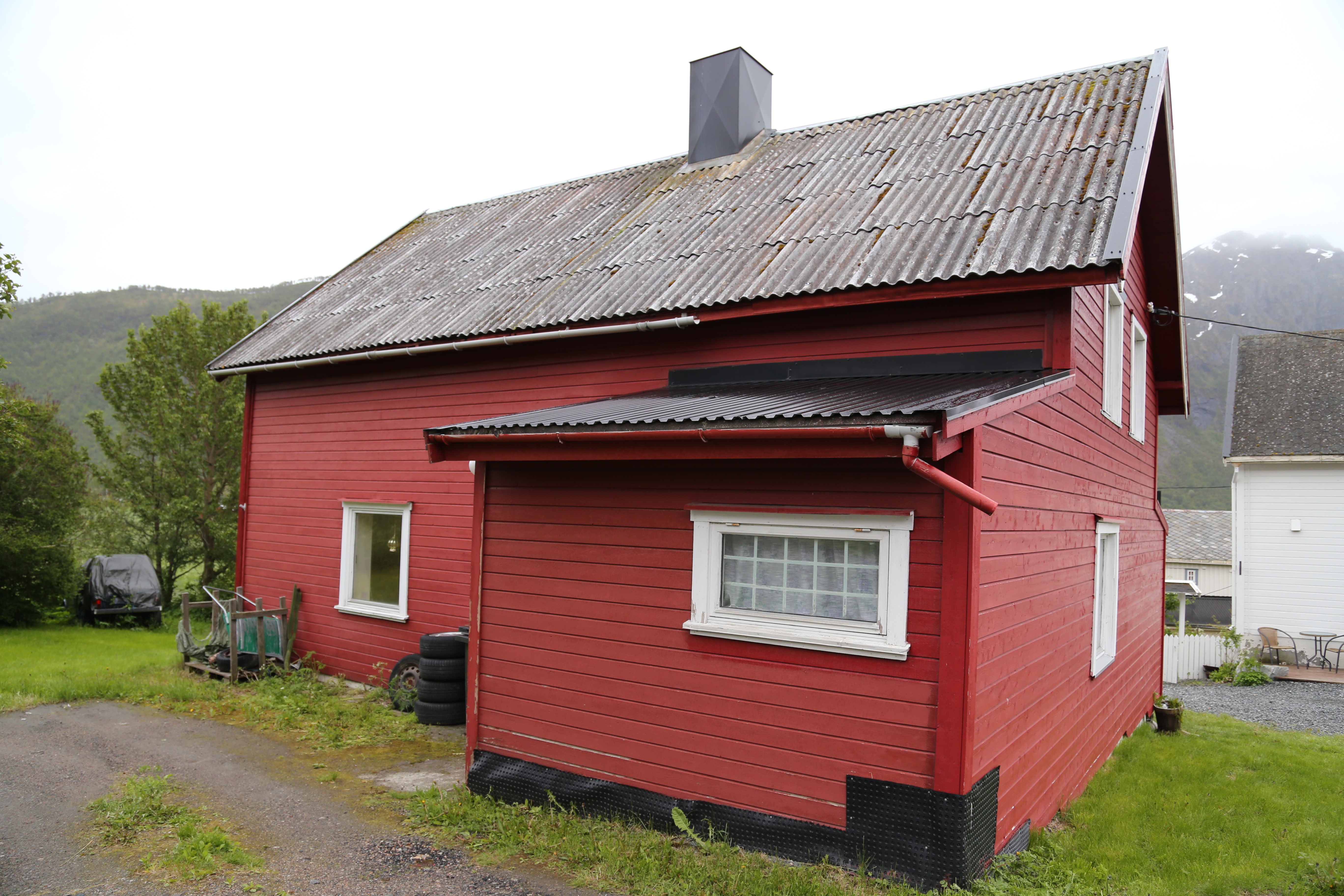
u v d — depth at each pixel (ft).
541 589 21.08
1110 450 27.50
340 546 36.27
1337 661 58.65
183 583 94.38
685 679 18.69
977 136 27.81
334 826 19.45
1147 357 35.47
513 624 21.52
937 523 15.85
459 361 32.19
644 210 34.83
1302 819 22.26
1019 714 18.22
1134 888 16.76
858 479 16.80
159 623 70.33
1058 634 21.36
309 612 37.40
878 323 21.93
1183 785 25.20
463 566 31.73
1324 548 60.75
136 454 87.66
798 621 17.43
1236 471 63.98
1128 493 31.24
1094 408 24.64
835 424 14.47
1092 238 19.34
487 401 31.12
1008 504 17.30
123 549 80.28
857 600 17.03
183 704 31.60
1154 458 39.32
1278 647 60.49
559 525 20.92
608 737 19.67
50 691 32.76
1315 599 60.80
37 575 67.77
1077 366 21.36
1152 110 24.18
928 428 13.55
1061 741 21.75
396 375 34.50
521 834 18.72
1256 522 62.85
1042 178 23.25
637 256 30.07
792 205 28.63
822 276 22.38
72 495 72.74
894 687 16.05
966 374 20.35
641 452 17.46
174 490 80.84
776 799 17.22
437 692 29.09
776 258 24.75
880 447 14.29
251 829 19.19
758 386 22.29
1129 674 32.30
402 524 33.86
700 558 18.63
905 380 20.06
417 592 33.06
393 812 20.49
